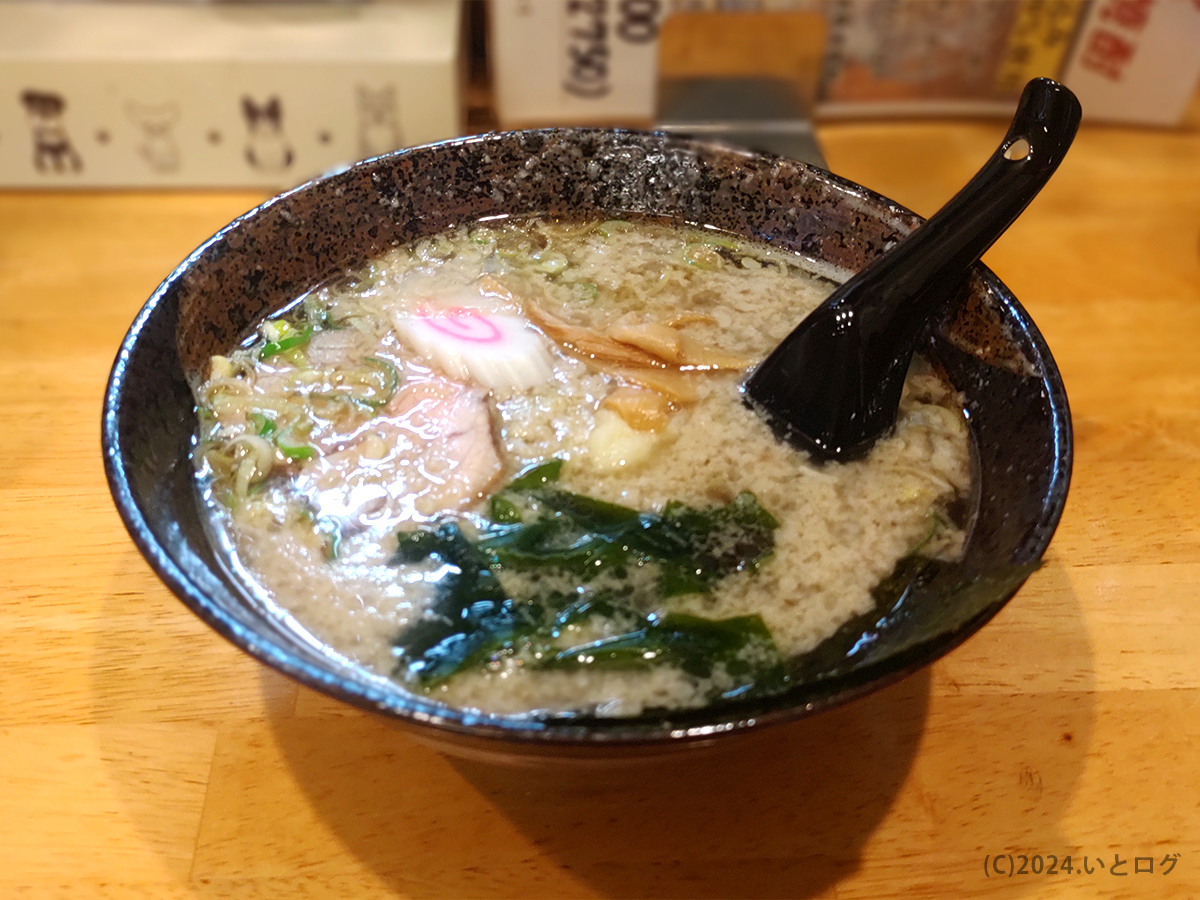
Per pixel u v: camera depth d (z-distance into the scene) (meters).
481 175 0.31
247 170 0.44
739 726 0.17
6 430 0.32
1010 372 0.25
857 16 0.45
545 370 0.27
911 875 0.23
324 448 0.25
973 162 0.47
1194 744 0.25
